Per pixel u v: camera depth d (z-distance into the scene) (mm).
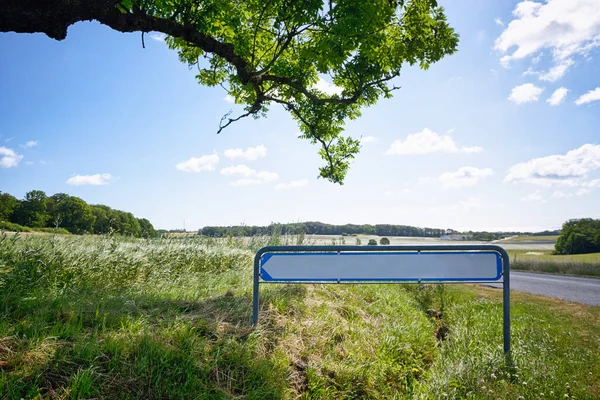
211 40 6191
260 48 8906
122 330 3584
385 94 8891
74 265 5996
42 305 3998
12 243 5809
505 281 4875
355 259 4961
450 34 7781
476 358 4688
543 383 4176
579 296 14273
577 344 6141
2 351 2832
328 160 10602
